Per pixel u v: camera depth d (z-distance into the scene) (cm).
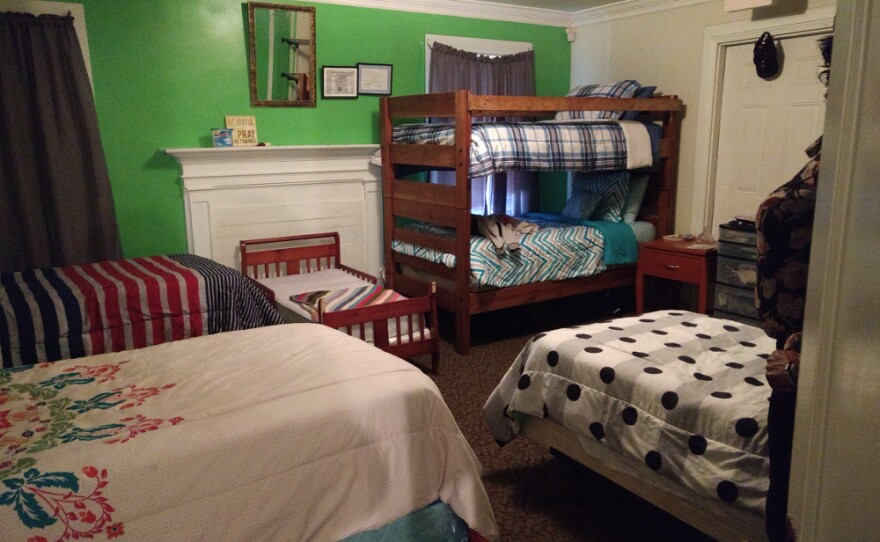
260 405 156
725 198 452
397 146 424
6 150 347
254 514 142
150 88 386
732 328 228
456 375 349
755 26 409
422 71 475
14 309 266
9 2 338
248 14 402
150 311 292
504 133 369
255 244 425
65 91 354
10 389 170
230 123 408
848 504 55
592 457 205
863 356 53
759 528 155
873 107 53
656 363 195
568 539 207
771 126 417
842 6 60
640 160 424
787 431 130
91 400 162
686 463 170
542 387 216
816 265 64
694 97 453
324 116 443
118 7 370
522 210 522
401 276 445
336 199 452
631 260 443
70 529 124
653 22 473
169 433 142
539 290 410
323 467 152
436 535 167
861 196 54
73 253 366
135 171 389
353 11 440
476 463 180
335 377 171
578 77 545
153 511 132
